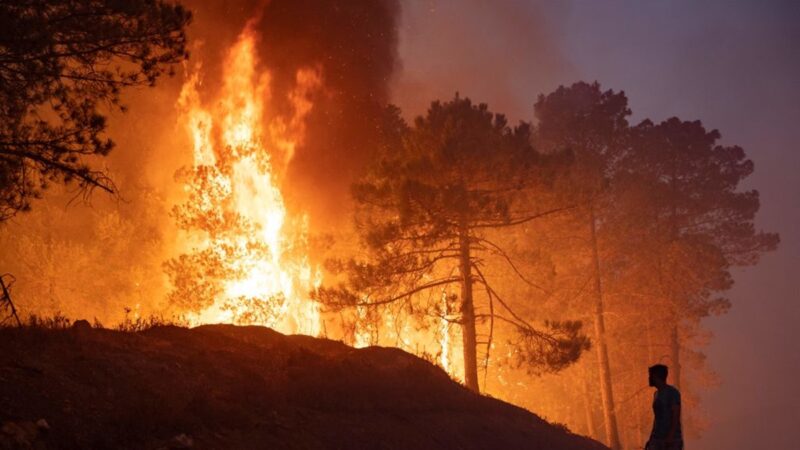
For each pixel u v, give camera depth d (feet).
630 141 124.47
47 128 37.37
